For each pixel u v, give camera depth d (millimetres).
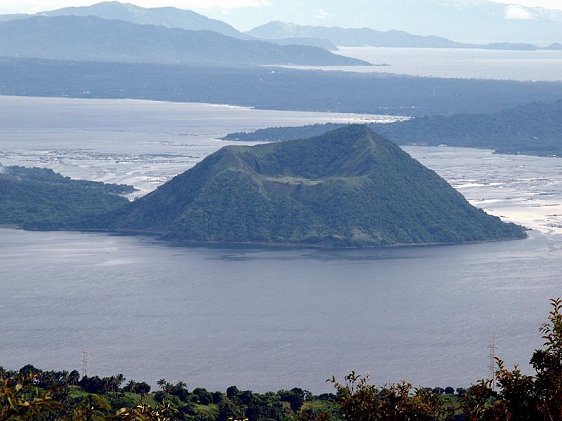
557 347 74188
